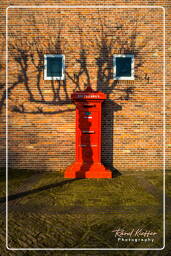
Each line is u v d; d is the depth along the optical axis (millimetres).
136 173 6914
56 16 7176
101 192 5219
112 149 7215
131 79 7211
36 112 7242
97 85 7203
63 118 7227
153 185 5758
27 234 3367
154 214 4062
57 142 7242
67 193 5148
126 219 3863
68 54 7191
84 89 7219
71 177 6410
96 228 3551
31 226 3613
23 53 7215
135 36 7176
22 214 4059
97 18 7164
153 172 7020
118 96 7191
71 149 7242
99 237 3293
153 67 7188
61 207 4367
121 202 4625
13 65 7227
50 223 3715
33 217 3936
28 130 7246
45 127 7246
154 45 7172
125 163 7211
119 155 7215
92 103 6301
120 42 7184
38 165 7254
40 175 6688
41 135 7242
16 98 7242
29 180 6172
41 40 7207
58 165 7246
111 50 7191
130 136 7211
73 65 7203
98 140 6438
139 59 7191
